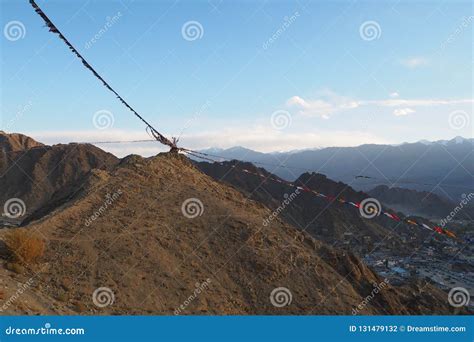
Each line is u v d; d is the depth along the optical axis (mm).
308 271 38531
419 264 115250
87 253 31328
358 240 139875
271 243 40344
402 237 148125
